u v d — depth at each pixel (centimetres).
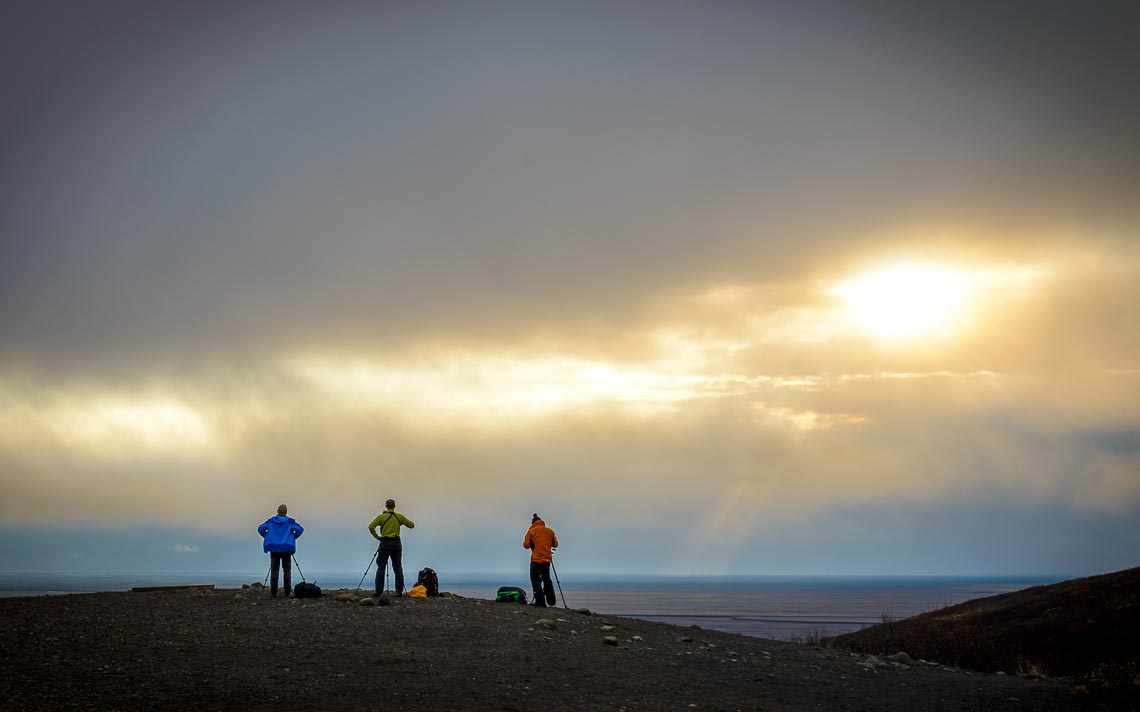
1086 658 2598
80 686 1137
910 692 1559
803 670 1711
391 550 2366
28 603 1923
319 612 1906
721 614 14975
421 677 1324
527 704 1200
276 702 1116
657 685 1407
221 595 2234
